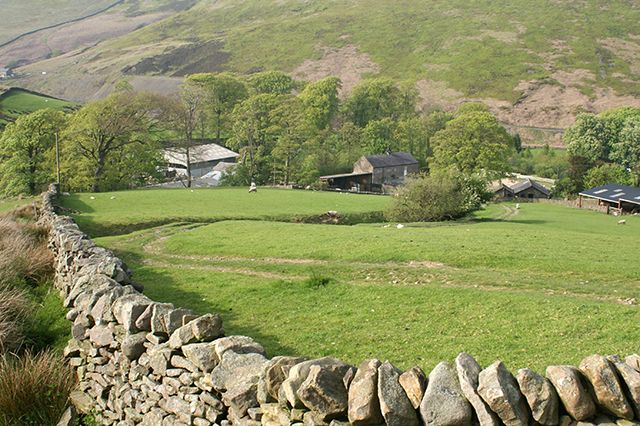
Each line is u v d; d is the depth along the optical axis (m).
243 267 24.31
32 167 75.94
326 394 7.02
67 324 15.24
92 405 11.74
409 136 129.00
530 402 6.37
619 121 137.25
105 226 42.47
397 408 6.61
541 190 104.50
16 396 11.66
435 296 17.08
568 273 21.28
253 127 100.69
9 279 18.22
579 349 12.57
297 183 94.94
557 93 194.50
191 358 9.03
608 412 6.36
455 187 53.41
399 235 31.41
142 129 80.69
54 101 141.00
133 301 11.09
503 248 25.69
